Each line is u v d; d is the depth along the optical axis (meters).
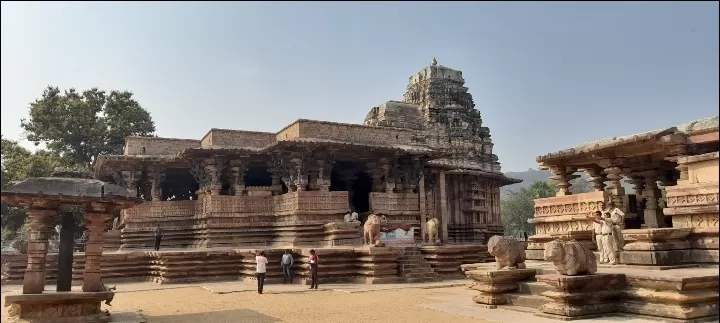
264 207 30.02
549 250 11.21
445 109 41.38
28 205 11.73
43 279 11.65
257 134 32.78
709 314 9.99
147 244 30.09
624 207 16.38
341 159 32.78
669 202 13.71
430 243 26.73
